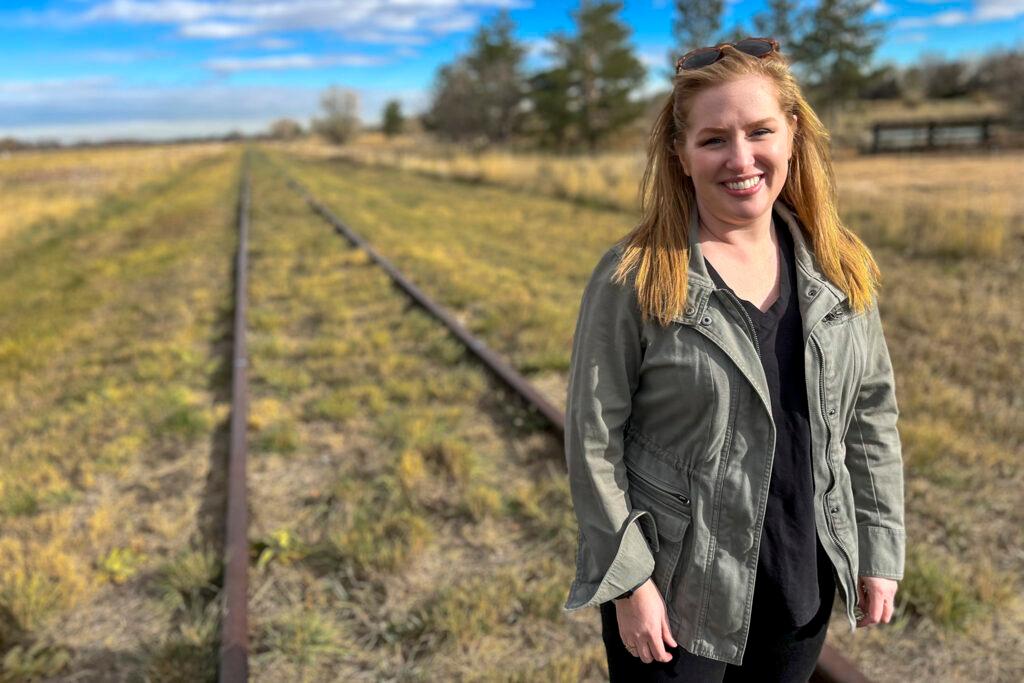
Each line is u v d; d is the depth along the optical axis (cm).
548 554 317
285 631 274
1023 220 909
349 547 314
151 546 337
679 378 127
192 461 419
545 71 3916
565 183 1639
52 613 291
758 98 125
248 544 325
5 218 1752
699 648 133
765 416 126
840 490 137
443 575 306
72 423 475
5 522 356
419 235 1147
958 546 310
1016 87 2441
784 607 133
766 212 133
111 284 931
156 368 564
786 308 133
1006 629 263
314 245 1100
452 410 455
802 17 3422
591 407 129
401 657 263
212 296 820
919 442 381
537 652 262
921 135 2608
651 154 139
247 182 2547
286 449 424
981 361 500
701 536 130
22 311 824
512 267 888
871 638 262
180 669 257
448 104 4169
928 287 685
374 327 645
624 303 129
